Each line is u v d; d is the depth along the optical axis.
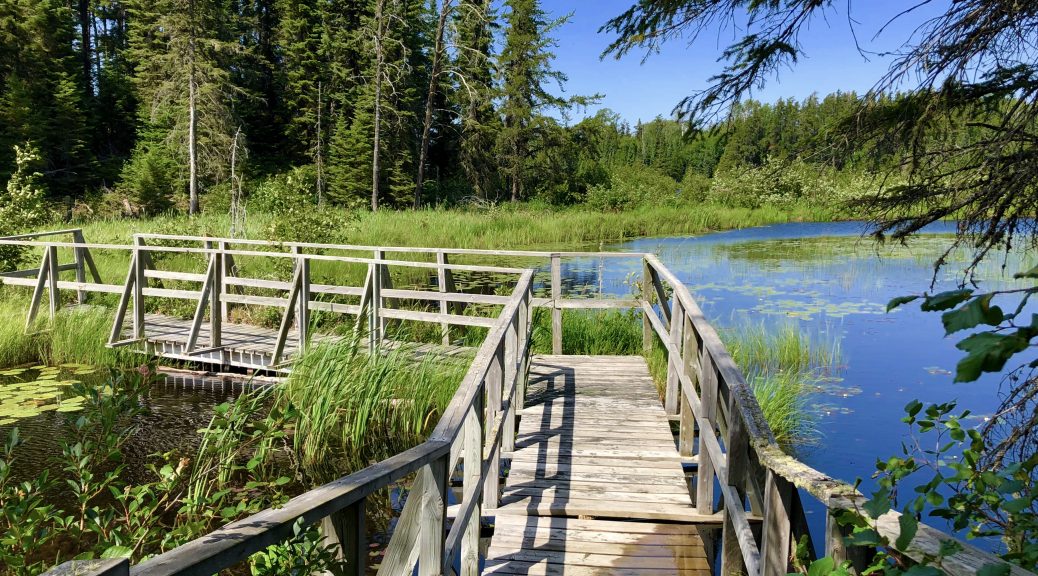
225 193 27.89
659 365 7.08
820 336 8.85
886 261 16.67
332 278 11.24
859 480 1.36
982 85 2.57
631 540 3.50
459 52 30.47
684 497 3.89
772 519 1.68
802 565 1.54
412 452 1.79
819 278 14.09
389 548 1.87
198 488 3.44
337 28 36.22
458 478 4.46
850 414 5.96
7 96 28.45
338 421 5.66
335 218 10.86
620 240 23.52
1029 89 2.44
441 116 38.72
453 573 2.81
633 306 7.36
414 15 35.97
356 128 33.31
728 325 9.28
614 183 38.59
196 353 7.43
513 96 35.38
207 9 29.06
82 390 2.95
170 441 5.34
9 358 7.68
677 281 4.87
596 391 6.06
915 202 2.78
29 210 11.02
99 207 26.78
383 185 34.72
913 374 7.20
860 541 1.14
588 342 8.16
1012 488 1.57
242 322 9.22
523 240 21.67
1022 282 11.48
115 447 2.88
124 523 3.70
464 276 14.16
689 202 35.59
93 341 7.86
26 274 9.52
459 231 21.03
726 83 3.42
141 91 34.09
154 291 7.89
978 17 2.41
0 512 2.30
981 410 5.98
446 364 6.43
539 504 3.79
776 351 7.87
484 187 36.75
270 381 7.17
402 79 34.94
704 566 3.24
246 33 38.69
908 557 1.12
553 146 36.38
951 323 0.80
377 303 7.24
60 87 31.05
